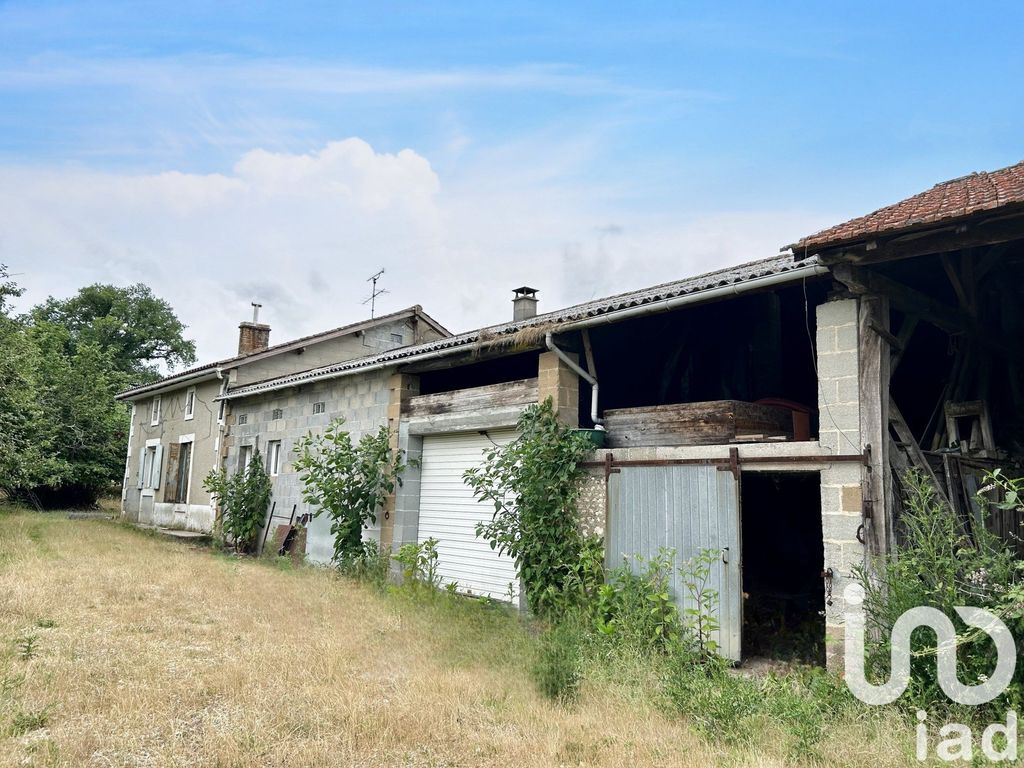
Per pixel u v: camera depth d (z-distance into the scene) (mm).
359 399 11039
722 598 5742
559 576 6883
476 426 8695
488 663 5523
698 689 4523
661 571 6109
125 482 20859
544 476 7102
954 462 5879
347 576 9664
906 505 5160
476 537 8719
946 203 4617
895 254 4719
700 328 8820
